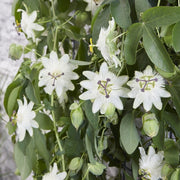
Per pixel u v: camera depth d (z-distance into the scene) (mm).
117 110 961
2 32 1350
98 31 883
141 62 876
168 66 790
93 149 922
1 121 1335
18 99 920
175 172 845
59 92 916
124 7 846
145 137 1029
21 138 915
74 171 938
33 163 949
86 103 875
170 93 838
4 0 1355
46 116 954
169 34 845
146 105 823
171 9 781
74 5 1090
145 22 805
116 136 1001
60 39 1110
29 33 972
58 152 953
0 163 1369
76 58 997
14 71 1350
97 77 839
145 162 887
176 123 870
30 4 1025
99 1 987
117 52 870
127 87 856
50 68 907
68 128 944
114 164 1082
